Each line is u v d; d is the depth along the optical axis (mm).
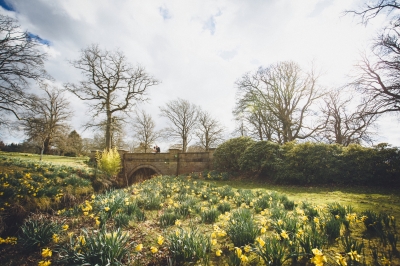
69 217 4914
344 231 3518
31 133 17219
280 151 12320
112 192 6637
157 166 19172
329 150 10523
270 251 2533
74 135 39438
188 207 5090
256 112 24016
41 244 3393
